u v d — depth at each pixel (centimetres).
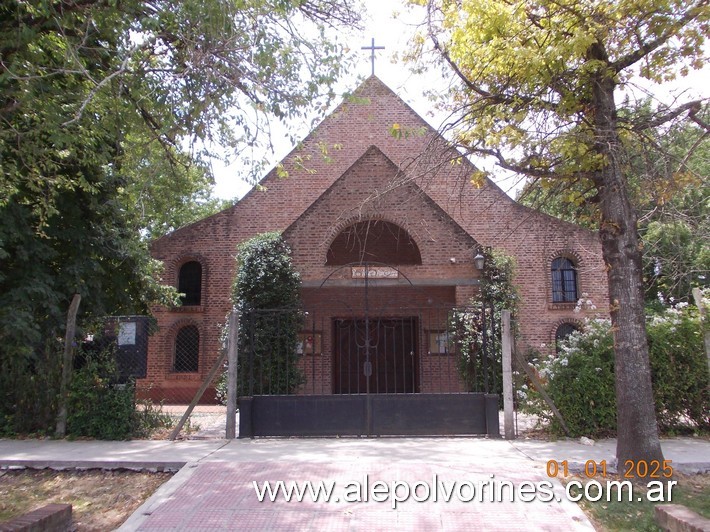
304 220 1552
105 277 1368
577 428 916
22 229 1084
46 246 1133
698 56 820
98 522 601
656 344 952
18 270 1119
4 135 891
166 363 1789
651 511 605
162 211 1332
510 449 825
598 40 781
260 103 1003
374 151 1579
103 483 720
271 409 935
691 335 957
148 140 1109
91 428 925
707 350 906
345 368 1688
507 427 906
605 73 754
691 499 637
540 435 941
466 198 1805
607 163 726
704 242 840
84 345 1022
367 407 931
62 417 939
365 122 1966
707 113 825
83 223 1247
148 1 941
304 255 1535
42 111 894
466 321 1419
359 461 746
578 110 800
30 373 977
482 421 927
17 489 702
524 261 1789
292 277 1480
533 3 833
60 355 962
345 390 1677
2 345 979
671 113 787
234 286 1500
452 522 563
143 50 981
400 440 896
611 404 914
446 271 1521
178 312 1814
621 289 714
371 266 1525
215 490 642
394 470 702
